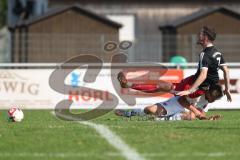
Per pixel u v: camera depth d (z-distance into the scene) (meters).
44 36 68.94
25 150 22.55
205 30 33.75
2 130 28.25
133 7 108.81
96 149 22.59
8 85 51.22
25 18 115.25
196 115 34.66
